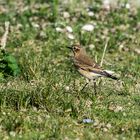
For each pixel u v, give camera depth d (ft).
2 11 79.25
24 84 54.65
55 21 75.20
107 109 49.85
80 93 52.06
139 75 59.41
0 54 58.03
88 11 80.02
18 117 46.55
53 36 69.26
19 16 76.33
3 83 54.90
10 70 56.75
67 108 48.57
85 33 70.23
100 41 68.44
